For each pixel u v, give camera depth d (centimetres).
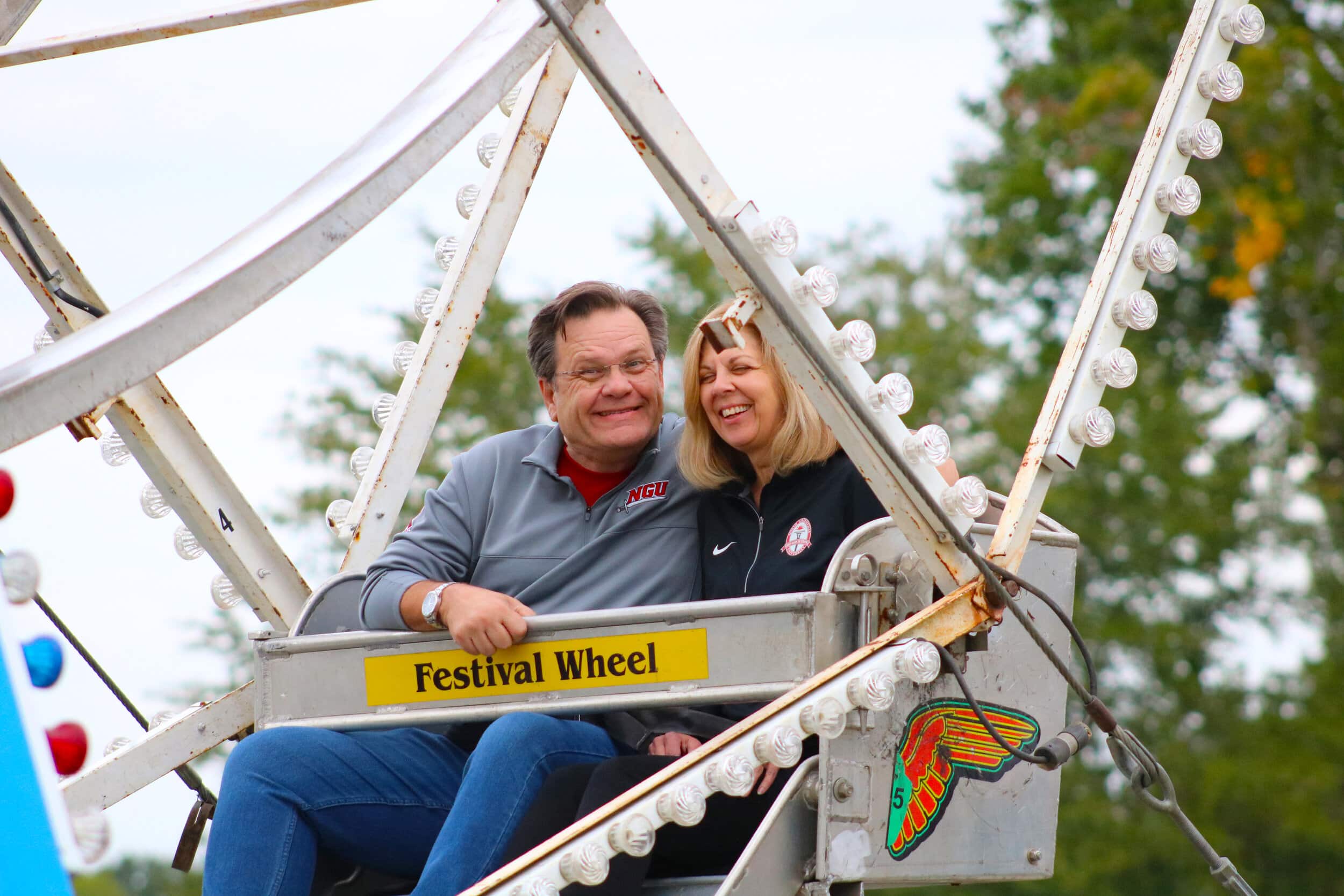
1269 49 4516
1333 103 4506
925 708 845
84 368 614
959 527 807
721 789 748
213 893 900
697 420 1002
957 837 862
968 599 816
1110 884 5453
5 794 535
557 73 1145
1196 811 5616
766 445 976
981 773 878
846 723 798
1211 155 895
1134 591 6059
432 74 693
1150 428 5884
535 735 893
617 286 1075
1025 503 848
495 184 1148
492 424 5488
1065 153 4809
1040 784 912
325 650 927
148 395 1055
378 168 651
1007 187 4909
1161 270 879
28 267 986
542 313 1070
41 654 597
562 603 1014
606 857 734
